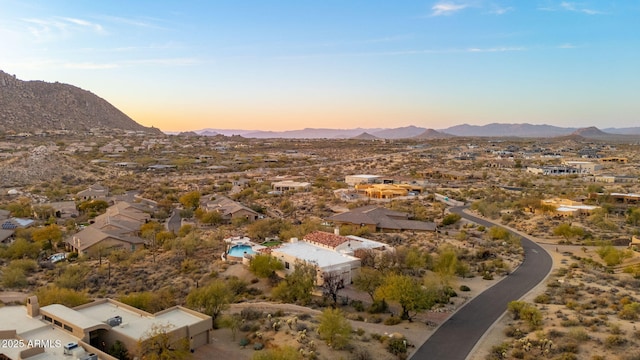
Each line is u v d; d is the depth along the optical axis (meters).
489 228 115.69
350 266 74.56
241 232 113.31
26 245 98.19
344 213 121.38
